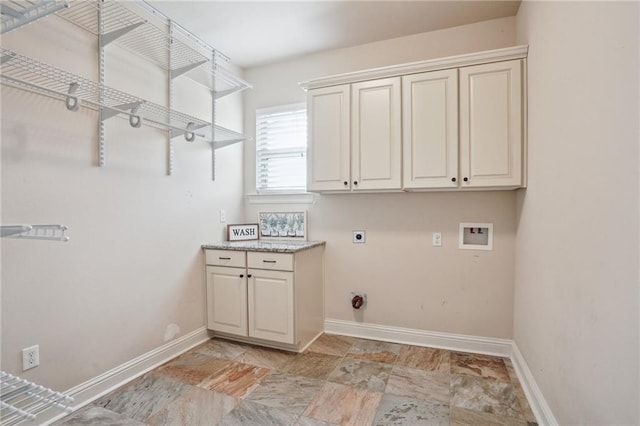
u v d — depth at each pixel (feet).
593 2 3.98
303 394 6.70
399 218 9.36
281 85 10.77
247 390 6.85
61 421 5.82
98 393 6.62
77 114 6.31
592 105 4.01
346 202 9.95
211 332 9.69
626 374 3.23
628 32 3.22
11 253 5.38
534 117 6.58
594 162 3.96
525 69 7.23
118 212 7.10
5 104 5.29
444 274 8.94
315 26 8.71
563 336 4.89
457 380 7.20
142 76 7.67
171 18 8.21
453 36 8.86
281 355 8.51
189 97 9.06
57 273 5.98
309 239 10.38
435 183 7.92
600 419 3.76
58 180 6.00
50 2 3.64
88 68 6.48
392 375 7.44
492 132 7.45
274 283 8.66
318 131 9.01
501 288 8.45
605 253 3.68
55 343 5.95
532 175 6.70
